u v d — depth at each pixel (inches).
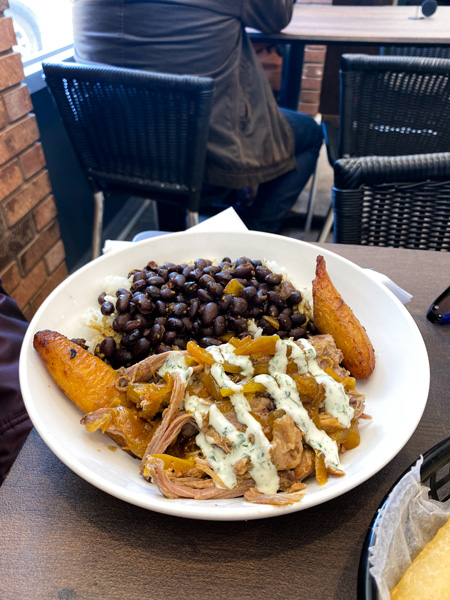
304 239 119.0
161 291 36.6
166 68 78.2
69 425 28.5
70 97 73.6
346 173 51.5
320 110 166.9
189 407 28.2
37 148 79.2
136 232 129.7
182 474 26.6
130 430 28.2
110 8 74.3
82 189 110.6
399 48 104.5
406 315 34.1
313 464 26.9
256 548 24.8
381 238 56.2
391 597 21.2
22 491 26.9
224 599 22.8
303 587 23.2
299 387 28.5
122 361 34.5
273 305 36.7
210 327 35.2
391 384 31.9
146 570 23.8
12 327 49.1
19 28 91.1
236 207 108.1
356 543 25.0
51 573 23.5
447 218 54.1
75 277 37.4
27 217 79.7
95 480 23.5
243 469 26.0
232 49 78.7
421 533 23.7
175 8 72.3
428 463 23.0
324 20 106.8
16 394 44.3
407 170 50.9
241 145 83.5
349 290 38.4
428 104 81.0
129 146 77.0
